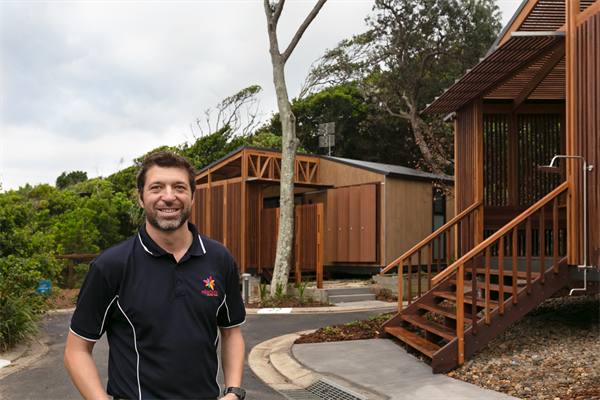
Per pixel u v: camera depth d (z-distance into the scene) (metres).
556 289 5.95
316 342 7.22
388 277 13.04
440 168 21.19
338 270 16.34
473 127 8.53
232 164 16.61
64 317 10.48
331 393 4.91
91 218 20.42
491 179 8.82
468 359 5.64
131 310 1.83
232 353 2.14
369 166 15.69
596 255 5.54
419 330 7.17
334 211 16.62
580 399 4.10
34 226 9.63
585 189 5.71
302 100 32.59
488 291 5.65
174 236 1.93
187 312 1.88
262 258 15.22
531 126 8.91
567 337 6.05
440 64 26.17
